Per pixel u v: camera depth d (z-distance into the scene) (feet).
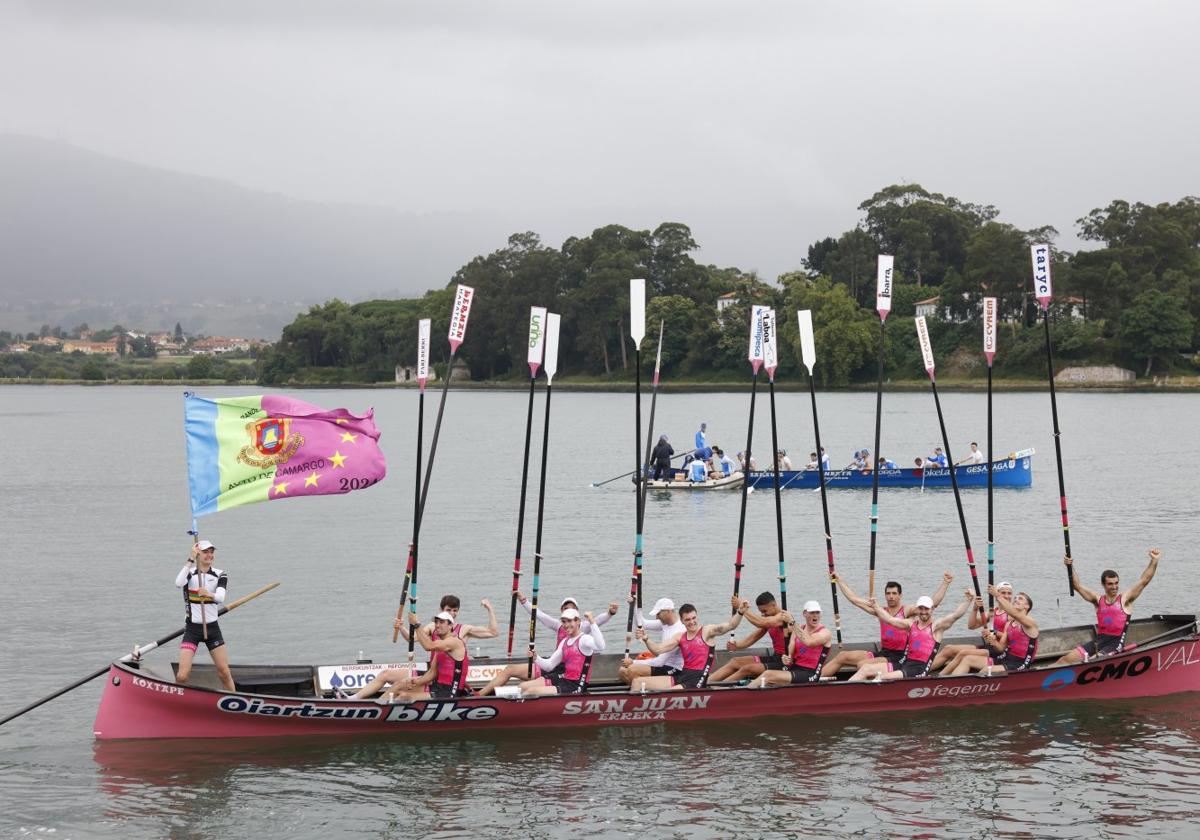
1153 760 64.44
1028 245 605.73
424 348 76.33
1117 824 56.18
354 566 121.60
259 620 96.73
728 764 64.18
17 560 126.21
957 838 54.90
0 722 64.95
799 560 121.60
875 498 81.25
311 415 72.59
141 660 70.08
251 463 71.51
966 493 178.19
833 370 565.12
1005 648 75.36
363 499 180.86
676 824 56.54
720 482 188.65
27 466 248.11
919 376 581.94
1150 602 100.17
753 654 77.00
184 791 60.29
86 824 56.34
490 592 107.76
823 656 72.74
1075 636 80.38
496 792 60.34
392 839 55.01
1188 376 545.85
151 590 109.40
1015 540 132.16
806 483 187.73
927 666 73.67
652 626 73.15
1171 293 548.31
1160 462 223.10
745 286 634.43
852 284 655.76
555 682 71.20
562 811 58.03
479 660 74.74
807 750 66.28
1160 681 76.33
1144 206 608.19
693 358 640.58
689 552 127.54
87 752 65.41
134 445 313.53
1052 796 59.57
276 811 57.93
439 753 65.72
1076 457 234.79
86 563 124.36
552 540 136.77
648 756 65.36
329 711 66.85
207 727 67.21
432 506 170.71
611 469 229.04
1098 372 552.41
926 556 122.93
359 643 89.76
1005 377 565.53
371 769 63.36
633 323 77.51
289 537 142.20
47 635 91.56
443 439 314.96
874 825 56.29
